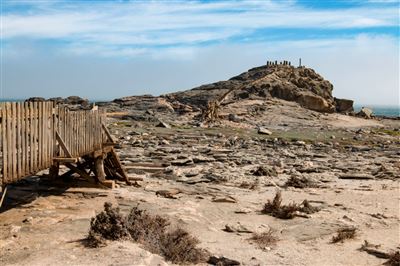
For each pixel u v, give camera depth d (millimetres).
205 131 54344
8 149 11703
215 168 27719
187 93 99250
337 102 104875
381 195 21328
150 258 9656
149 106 81312
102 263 9156
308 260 11484
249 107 82812
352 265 11266
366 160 36188
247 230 13969
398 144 53469
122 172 20203
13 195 16141
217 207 17094
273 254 11836
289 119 76750
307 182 23797
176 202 17406
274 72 104875
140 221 11883
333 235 14023
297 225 15062
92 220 11164
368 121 89938
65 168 22703
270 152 38781
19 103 12242
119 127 52531
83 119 17203
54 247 10320
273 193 20953
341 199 20125
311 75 109812
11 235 11352
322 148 45250
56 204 15211
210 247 11984
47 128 14172
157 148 36250
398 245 13133
